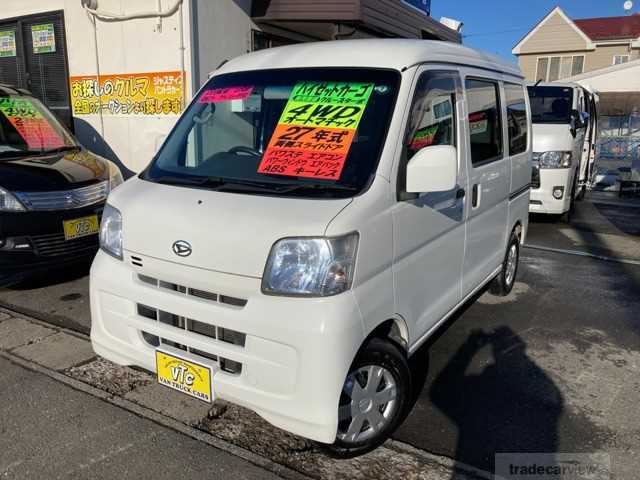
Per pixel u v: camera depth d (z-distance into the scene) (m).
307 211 2.54
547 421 3.24
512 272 5.40
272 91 3.29
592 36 29.05
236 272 2.51
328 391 2.43
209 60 6.94
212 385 2.63
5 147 5.62
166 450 2.91
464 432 3.12
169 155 3.40
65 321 4.49
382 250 2.68
